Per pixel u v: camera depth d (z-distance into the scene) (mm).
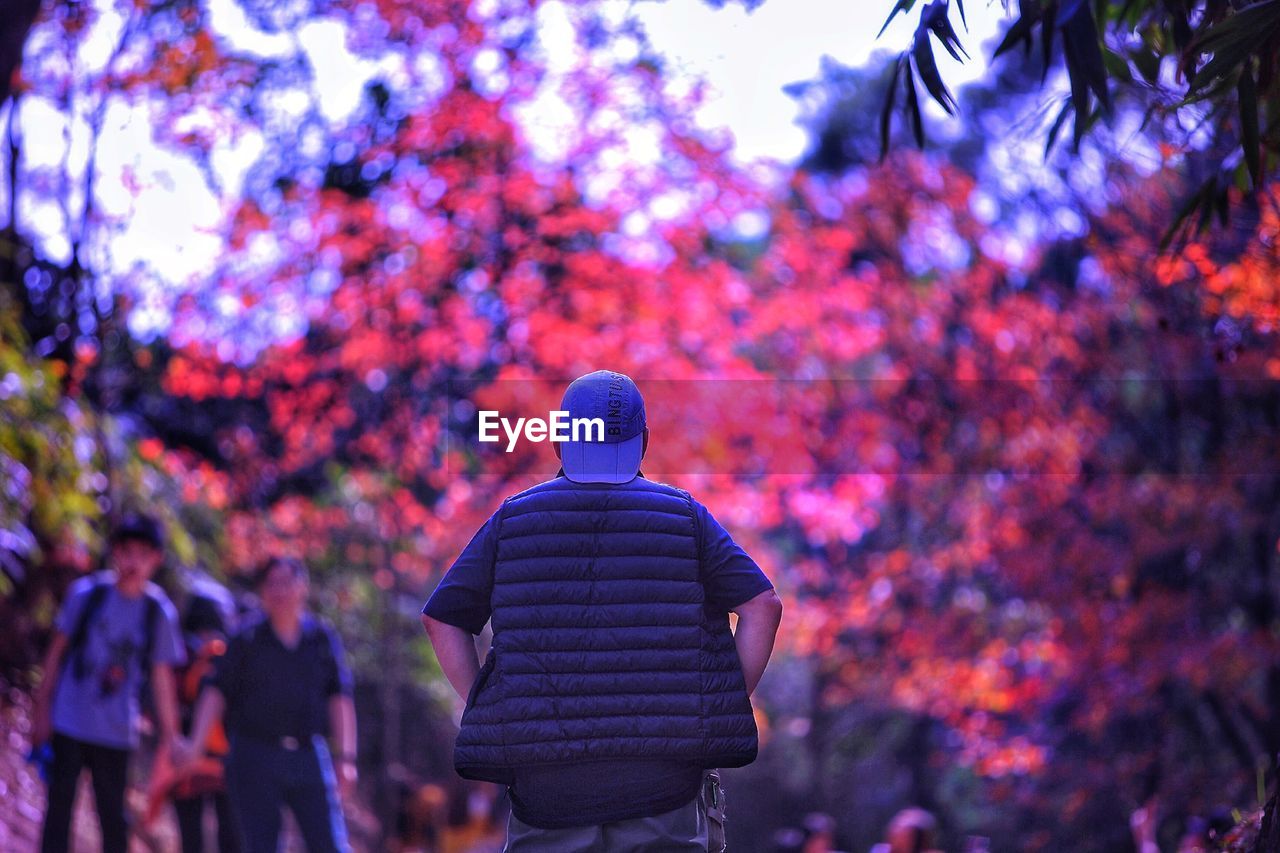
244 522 16031
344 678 7359
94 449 12664
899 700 20156
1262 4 4320
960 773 23375
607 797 3354
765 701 26516
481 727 3336
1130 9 5449
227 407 16938
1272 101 5367
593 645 3354
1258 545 15961
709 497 18234
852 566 21516
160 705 7359
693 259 18172
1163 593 16234
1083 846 18078
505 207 16797
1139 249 14992
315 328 16250
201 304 15070
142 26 12828
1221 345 8047
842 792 26078
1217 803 16141
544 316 16625
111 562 12258
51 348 13094
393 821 14727
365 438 16859
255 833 6957
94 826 9758
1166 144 7508
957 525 18891
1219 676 15234
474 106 15969
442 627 3486
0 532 11070
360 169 16281
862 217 20031
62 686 7164
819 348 19375
